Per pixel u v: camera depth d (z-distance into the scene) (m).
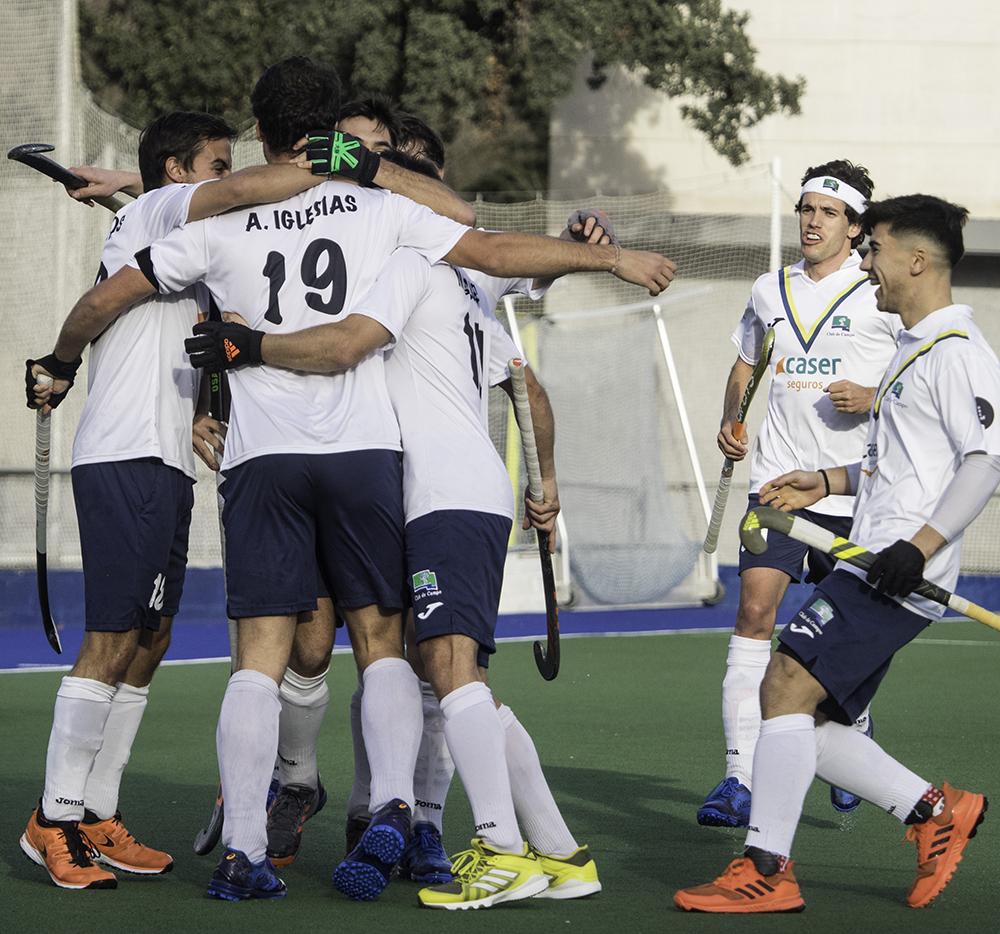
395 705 15.56
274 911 15.12
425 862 16.55
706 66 74.00
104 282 16.19
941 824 15.59
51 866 16.12
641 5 73.25
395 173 16.38
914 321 15.84
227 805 15.59
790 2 79.06
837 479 17.64
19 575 48.50
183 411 16.83
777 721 15.48
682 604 57.50
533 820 15.83
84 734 16.22
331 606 16.48
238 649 15.99
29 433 53.12
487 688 15.67
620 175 78.56
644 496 58.97
